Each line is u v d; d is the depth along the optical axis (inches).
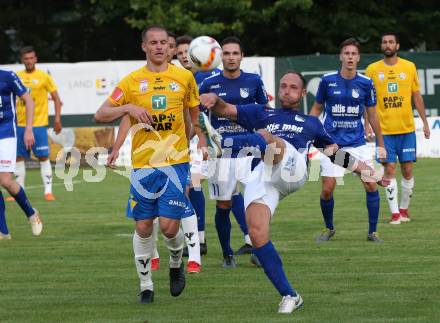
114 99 751.1
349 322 669.3
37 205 1558.8
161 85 753.0
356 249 1026.7
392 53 1327.5
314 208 1435.8
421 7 3142.2
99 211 1459.2
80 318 704.4
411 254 983.6
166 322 682.8
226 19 2970.0
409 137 1295.5
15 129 1130.0
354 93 1124.5
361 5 3051.2
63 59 3385.8
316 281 836.0
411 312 700.0
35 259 997.8
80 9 3289.9
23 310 736.3
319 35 3065.9
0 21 3277.6
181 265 774.5
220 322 677.9
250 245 1027.3
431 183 1744.6
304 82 745.0
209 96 721.6
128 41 3331.7
